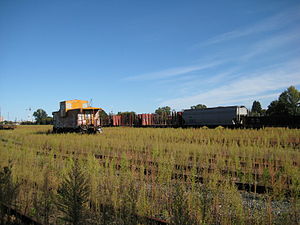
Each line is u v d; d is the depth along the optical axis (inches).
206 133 932.0
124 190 243.4
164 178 329.4
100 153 581.9
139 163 453.1
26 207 231.3
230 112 1359.5
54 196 242.8
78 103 1184.2
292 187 267.7
